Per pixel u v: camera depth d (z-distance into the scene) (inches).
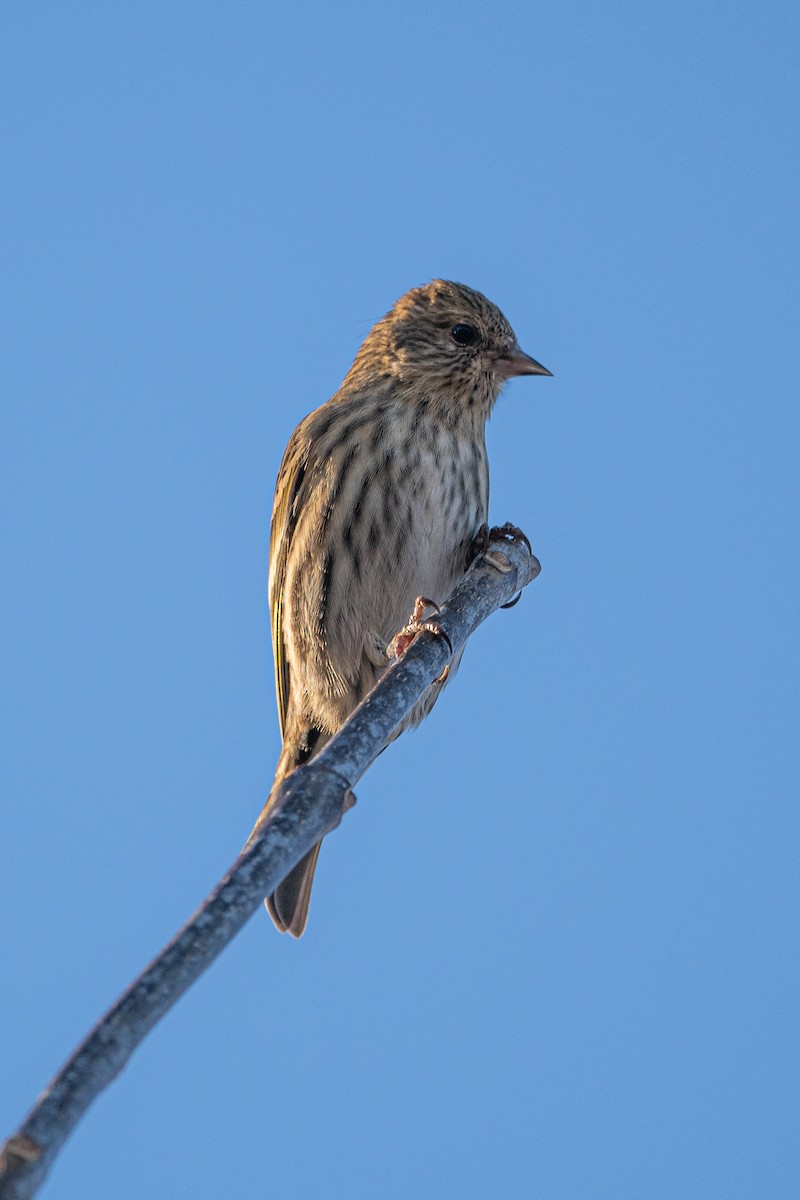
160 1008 164.1
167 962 169.0
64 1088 152.2
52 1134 147.6
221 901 180.7
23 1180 143.5
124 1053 158.4
